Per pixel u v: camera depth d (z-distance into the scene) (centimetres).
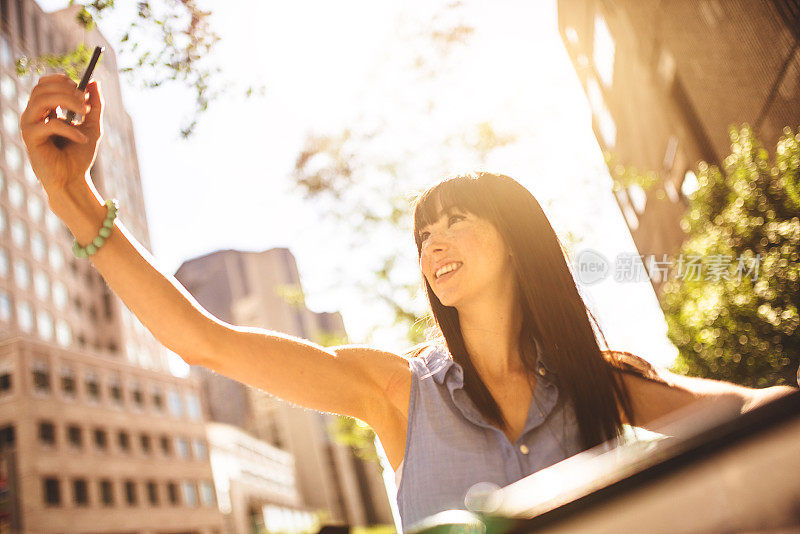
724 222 1039
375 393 146
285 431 12488
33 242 5909
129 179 7706
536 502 43
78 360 5622
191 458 6531
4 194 5656
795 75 1032
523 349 153
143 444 6025
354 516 12588
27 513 4756
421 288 169
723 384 142
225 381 12812
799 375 60
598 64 2098
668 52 1482
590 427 140
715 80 1298
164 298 128
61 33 6281
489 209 155
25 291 5638
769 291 898
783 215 929
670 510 44
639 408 148
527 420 142
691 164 1556
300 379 138
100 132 137
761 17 1067
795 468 44
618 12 1700
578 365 146
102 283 6831
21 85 6162
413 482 136
